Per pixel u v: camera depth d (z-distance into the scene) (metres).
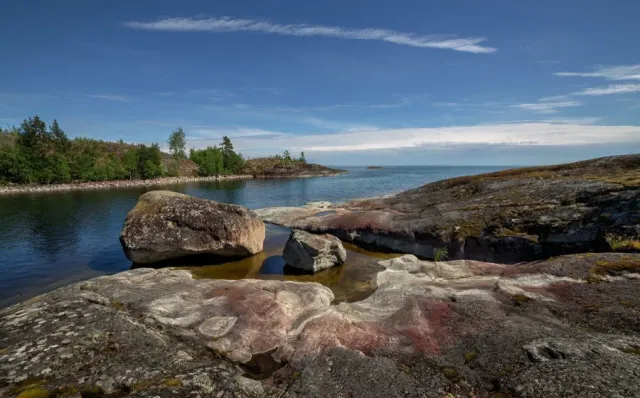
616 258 14.38
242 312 11.57
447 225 25.38
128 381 7.42
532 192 27.58
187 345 9.67
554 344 8.75
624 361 7.81
